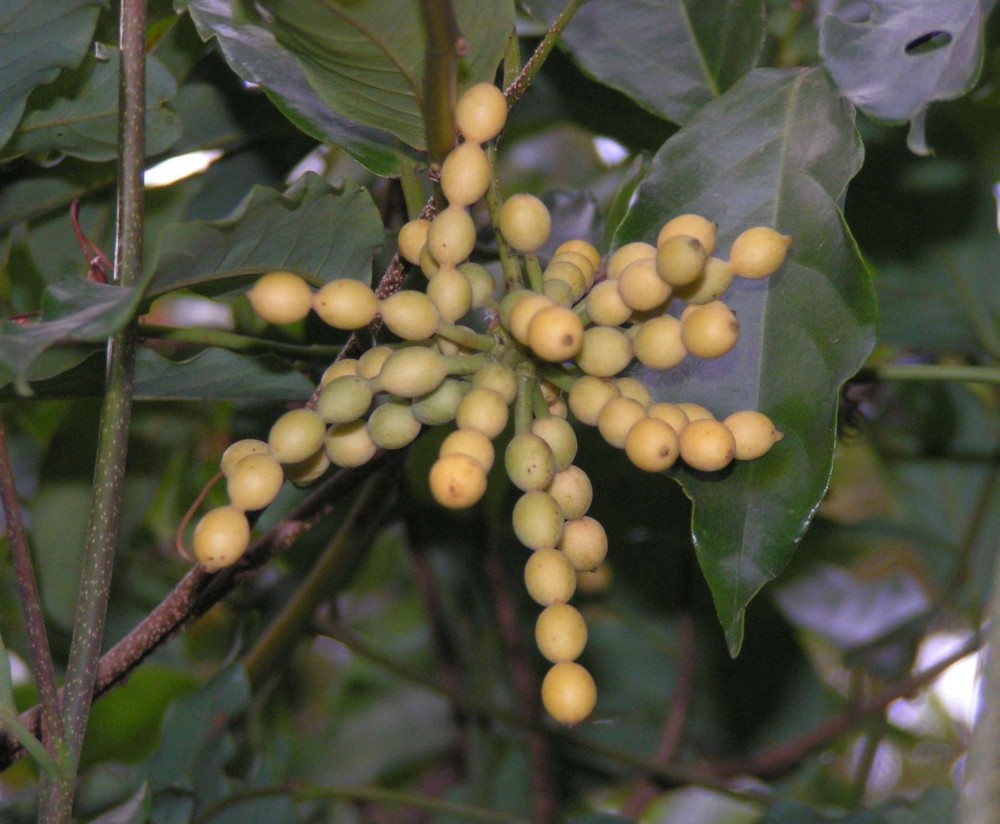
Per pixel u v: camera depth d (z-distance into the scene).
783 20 0.66
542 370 0.49
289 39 0.49
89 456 0.66
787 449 0.51
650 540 0.82
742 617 0.50
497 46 0.50
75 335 0.45
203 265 0.50
